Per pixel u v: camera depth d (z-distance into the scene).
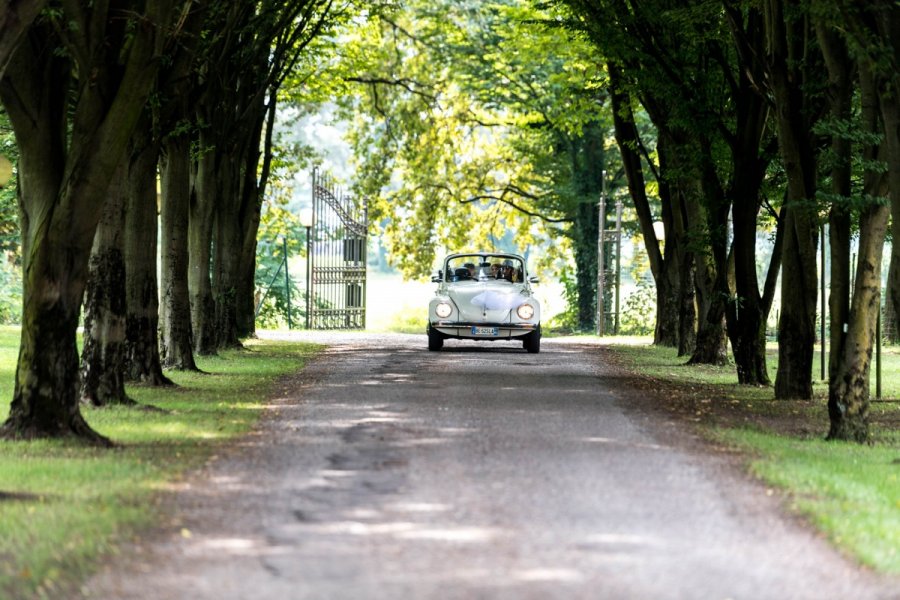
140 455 29.31
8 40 26.89
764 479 26.36
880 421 42.66
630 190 83.88
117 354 41.44
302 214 110.50
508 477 25.84
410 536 19.94
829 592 17.14
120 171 41.31
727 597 16.67
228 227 71.81
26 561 18.08
